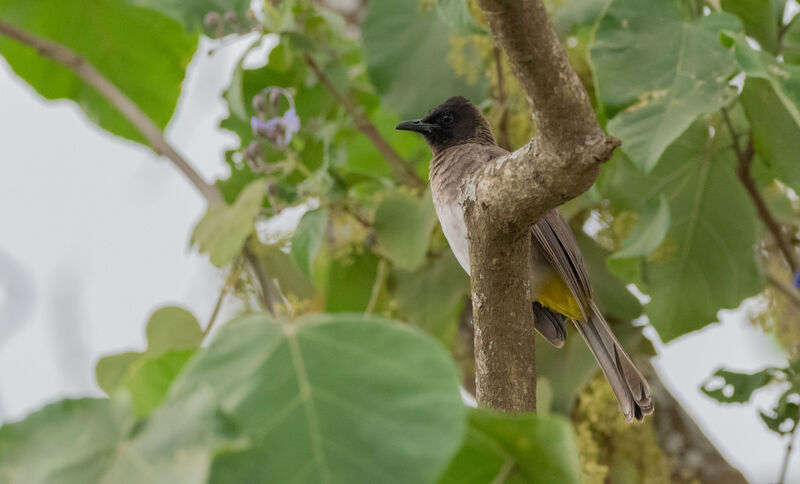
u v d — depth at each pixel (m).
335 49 10.06
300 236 8.27
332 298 9.42
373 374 3.31
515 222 5.50
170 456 3.02
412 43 9.37
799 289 8.41
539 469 3.73
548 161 5.04
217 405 3.07
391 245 8.59
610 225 9.42
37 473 3.09
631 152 7.09
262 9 9.04
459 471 3.81
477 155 8.08
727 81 7.15
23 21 11.26
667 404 9.17
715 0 8.10
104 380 6.12
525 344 6.01
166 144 9.59
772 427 7.57
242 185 9.80
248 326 3.47
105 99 11.44
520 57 4.60
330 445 3.20
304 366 3.34
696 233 9.03
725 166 8.97
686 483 8.88
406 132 11.26
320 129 9.71
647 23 7.32
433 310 9.20
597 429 8.95
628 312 9.36
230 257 7.95
